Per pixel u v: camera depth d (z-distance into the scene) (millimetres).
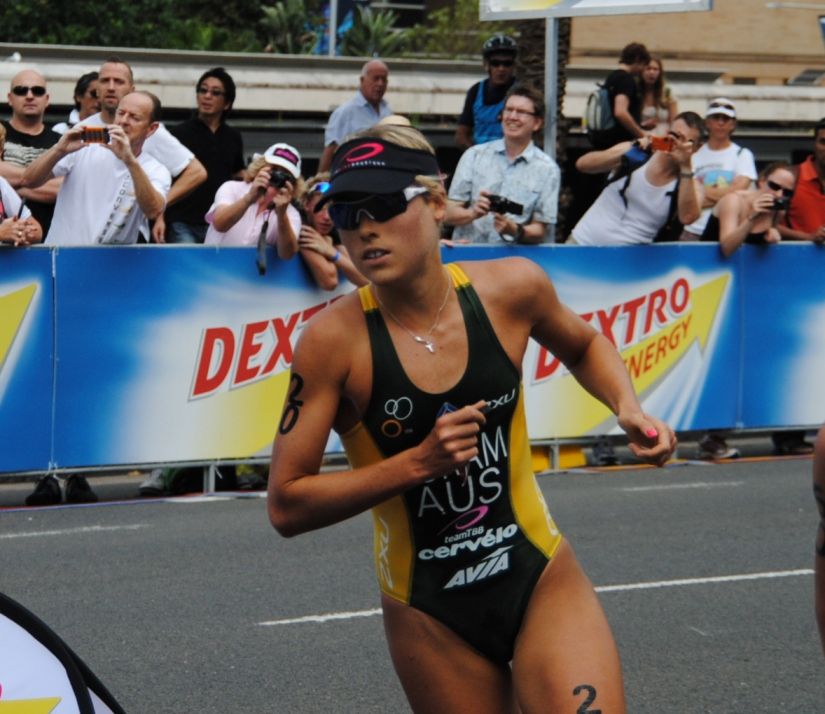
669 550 8219
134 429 9742
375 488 3342
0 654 2998
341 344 3475
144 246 9656
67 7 38000
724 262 11328
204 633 6523
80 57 20953
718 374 11398
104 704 3174
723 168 12422
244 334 9969
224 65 22047
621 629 6660
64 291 9484
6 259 9297
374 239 3395
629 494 9945
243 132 21219
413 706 3814
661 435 3615
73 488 9859
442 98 23312
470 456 3307
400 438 3539
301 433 3475
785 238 11875
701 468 11117
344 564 7859
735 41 35656
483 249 10555
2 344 9344
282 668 6047
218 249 9844
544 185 10836
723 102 12375
